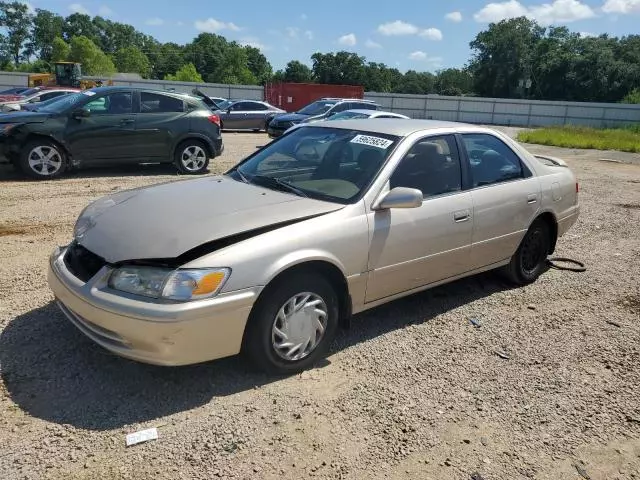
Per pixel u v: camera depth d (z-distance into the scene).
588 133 32.53
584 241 7.27
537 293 5.26
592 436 3.12
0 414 2.96
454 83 109.06
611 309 4.96
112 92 10.21
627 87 71.81
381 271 3.87
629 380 3.74
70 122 9.76
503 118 53.34
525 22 80.31
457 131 4.65
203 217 3.40
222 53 120.56
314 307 3.54
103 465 2.65
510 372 3.75
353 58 108.75
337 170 4.10
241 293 3.12
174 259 3.07
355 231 3.64
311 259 3.38
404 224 3.95
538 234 5.39
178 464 2.68
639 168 16.64
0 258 5.39
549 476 2.78
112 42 139.75
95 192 8.73
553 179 5.44
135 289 3.02
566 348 4.15
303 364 3.56
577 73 74.44
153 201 3.73
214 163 13.01
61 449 2.73
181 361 3.06
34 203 7.80
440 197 4.28
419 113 55.72
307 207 3.63
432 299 4.95
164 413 3.06
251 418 3.06
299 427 3.01
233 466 2.69
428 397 3.39
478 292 5.20
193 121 10.87
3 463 2.62
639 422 3.27
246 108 25.70
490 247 4.76
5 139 9.30
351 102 20.59
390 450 2.88
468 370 3.74
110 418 2.99
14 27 126.00
